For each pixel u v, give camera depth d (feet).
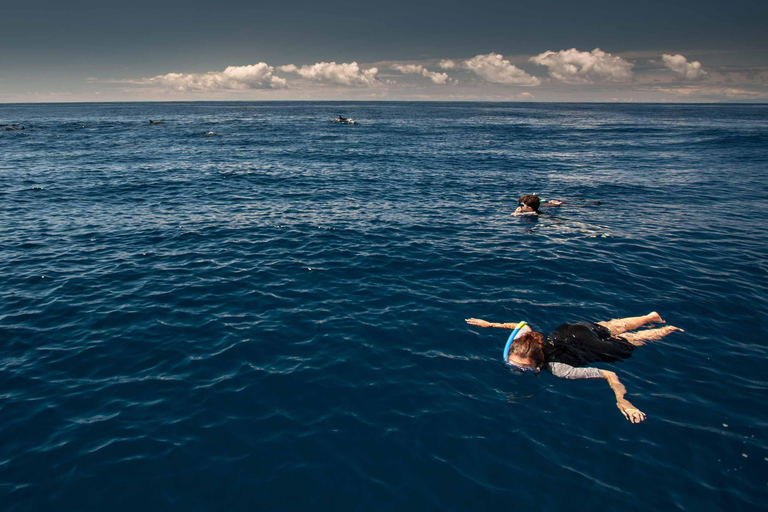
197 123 222.69
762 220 43.98
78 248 36.22
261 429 16.31
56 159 91.15
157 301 26.66
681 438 15.53
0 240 37.93
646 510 12.91
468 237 39.14
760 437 15.51
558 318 24.27
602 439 15.65
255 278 30.19
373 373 19.61
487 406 17.49
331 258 34.01
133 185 63.52
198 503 13.32
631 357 20.18
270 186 63.41
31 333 22.80
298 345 21.84
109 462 14.71
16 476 14.07
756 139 128.36
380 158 95.86
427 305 25.95
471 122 243.60
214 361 20.51
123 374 19.51
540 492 13.62
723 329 22.70
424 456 15.10
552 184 65.31
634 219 44.75
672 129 177.06
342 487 13.89
